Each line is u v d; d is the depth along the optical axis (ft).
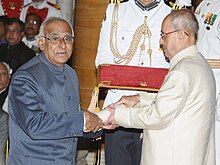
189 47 11.23
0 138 13.64
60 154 10.89
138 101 12.43
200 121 10.98
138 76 12.89
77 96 11.64
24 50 19.40
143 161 11.52
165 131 11.09
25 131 10.51
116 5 14.26
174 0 14.44
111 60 14.15
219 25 14.71
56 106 10.89
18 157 10.78
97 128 11.12
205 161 11.44
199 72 11.00
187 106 10.94
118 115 11.39
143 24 14.17
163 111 10.73
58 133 10.53
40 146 10.77
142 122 11.05
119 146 14.03
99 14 19.45
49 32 11.02
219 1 15.15
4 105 17.08
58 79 11.14
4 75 17.13
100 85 12.41
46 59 11.11
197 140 10.97
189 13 11.27
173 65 11.25
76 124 10.66
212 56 14.80
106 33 14.21
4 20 19.49
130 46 14.12
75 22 19.57
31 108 10.46
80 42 19.57
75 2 19.79
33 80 10.71
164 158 11.06
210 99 11.12
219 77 14.52
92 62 19.56
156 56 14.12
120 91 13.93
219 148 14.80
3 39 19.44
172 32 11.21
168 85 10.80
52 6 19.86
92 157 18.70
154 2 14.24
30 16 19.53
